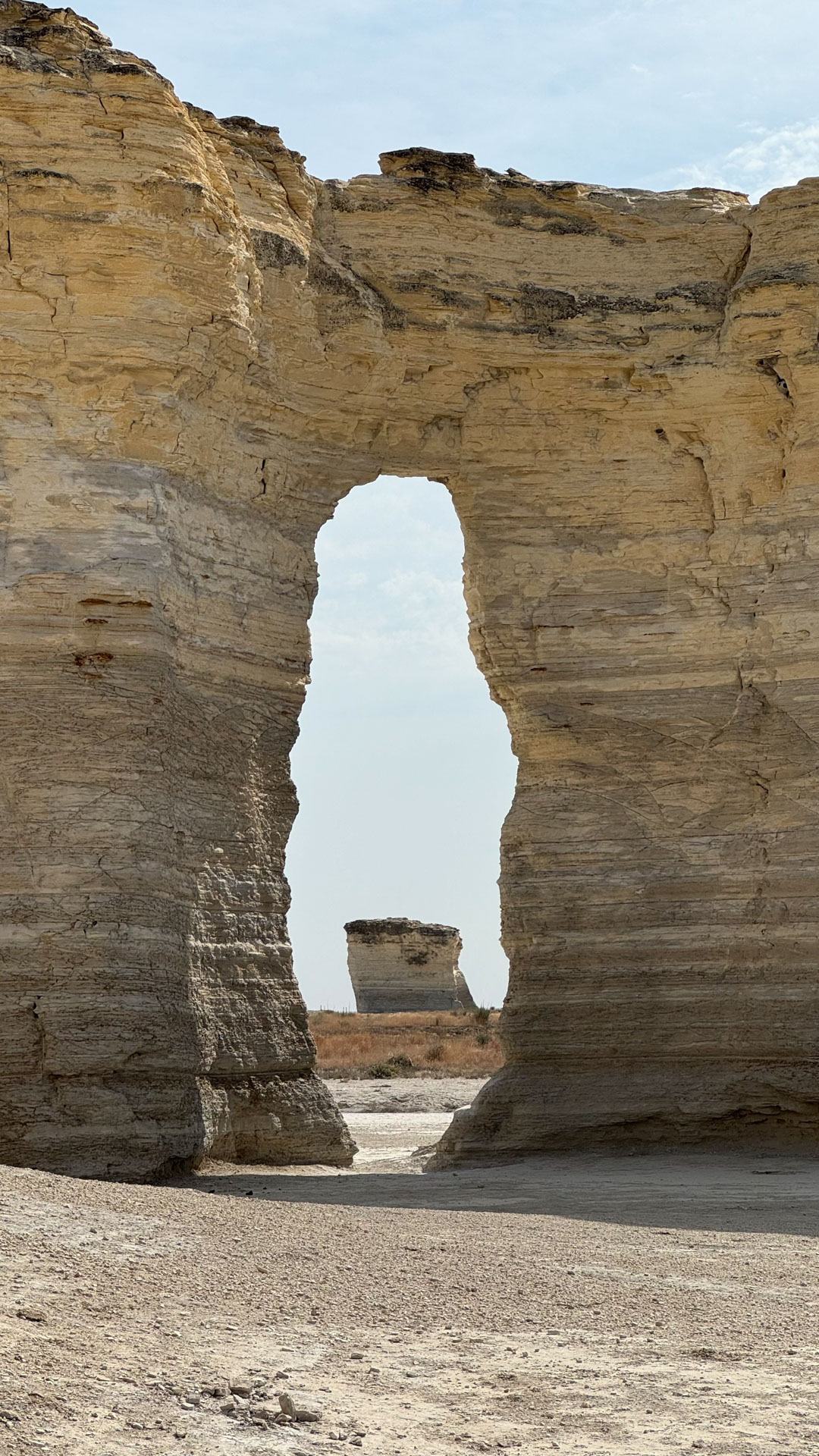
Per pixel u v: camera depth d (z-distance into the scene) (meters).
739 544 22.14
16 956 16.58
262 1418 7.28
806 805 21.34
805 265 22.14
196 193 18.16
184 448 18.67
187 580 18.72
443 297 21.88
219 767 19.12
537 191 22.69
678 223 22.88
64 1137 16.16
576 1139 21.30
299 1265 10.38
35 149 17.83
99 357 17.94
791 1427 7.39
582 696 22.34
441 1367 8.32
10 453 17.61
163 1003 17.20
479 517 22.78
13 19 18.73
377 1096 34.31
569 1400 7.80
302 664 20.66
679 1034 21.39
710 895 21.62
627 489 22.58
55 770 17.05
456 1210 14.70
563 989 21.94
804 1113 20.69
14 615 17.22
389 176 22.30
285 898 20.14
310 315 20.67
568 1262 11.17
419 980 63.41
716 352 22.28
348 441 21.80
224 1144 18.69
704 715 21.97
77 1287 9.14
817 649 21.48
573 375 22.47
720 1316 9.52
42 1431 6.83
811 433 21.84
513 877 22.48
